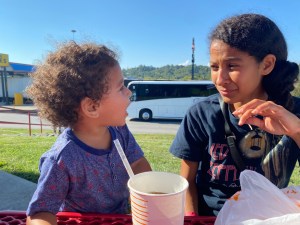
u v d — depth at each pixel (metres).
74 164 1.34
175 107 18.88
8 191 4.58
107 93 1.38
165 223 0.93
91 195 1.42
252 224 0.97
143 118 19.22
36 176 5.30
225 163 1.72
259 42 1.45
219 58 1.47
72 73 1.35
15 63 32.31
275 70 1.60
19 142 8.90
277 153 1.64
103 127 1.51
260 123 1.40
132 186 1.02
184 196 0.97
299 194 1.11
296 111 1.70
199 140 1.82
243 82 1.47
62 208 1.46
